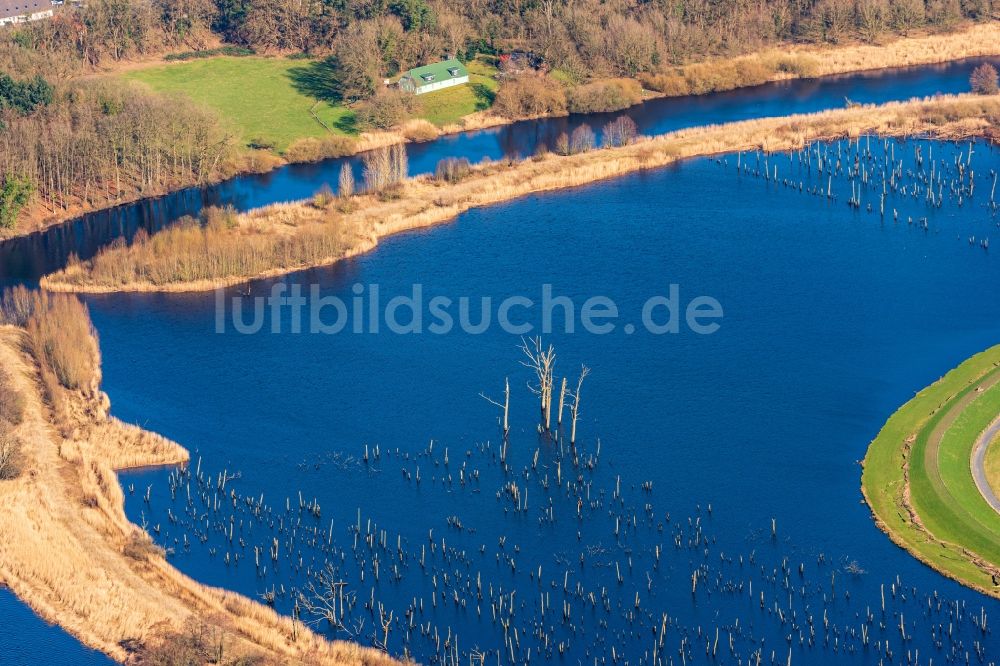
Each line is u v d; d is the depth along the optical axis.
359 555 182.25
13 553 177.38
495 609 170.38
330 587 175.00
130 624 163.88
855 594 171.12
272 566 180.00
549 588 175.25
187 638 158.50
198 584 172.50
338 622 167.50
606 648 163.88
